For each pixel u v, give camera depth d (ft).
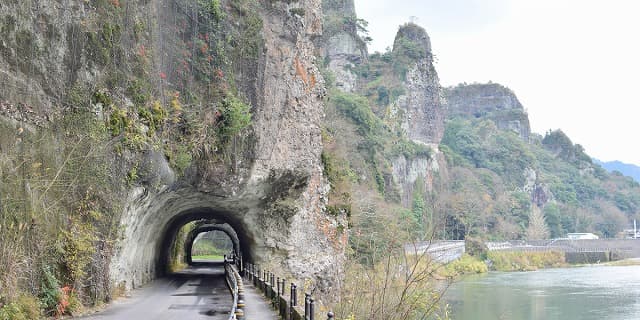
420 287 67.41
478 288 200.75
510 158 582.35
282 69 107.96
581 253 375.66
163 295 81.46
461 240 281.33
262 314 63.16
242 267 142.72
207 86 88.22
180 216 119.96
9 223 45.73
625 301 169.07
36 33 53.42
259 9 104.73
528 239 417.90
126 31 68.80
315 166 116.37
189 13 85.92
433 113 492.13
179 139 82.28
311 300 45.06
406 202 312.91
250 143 98.53
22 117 49.96
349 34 451.94
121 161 65.87
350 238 130.62
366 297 69.10
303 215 115.24
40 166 51.39
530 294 184.03
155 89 75.15
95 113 60.90
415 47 490.08
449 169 467.11
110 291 69.26
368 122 274.57
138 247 89.04
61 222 54.70
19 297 46.29
